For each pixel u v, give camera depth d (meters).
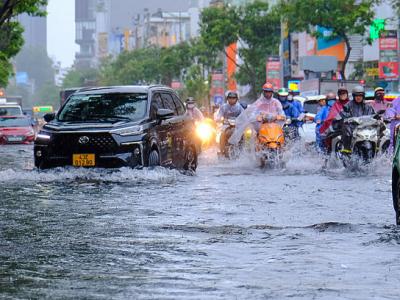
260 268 16.30
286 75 172.38
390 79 107.94
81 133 37.97
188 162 43.59
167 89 43.38
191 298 13.62
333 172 42.81
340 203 27.53
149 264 16.73
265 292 14.07
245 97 190.12
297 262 16.91
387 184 34.91
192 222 22.97
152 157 39.06
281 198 29.11
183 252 18.12
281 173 42.31
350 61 148.25
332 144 46.88
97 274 15.69
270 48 161.88
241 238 20.05
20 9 83.94
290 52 169.25
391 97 57.66
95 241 19.67
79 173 37.62
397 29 117.19
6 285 14.68
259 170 44.78
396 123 47.66
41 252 18.17
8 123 100.00
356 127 43.75
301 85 98.12
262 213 24.94
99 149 37.97
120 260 17.17
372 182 36.03
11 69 142.62
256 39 161.00
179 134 42.47
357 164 43.31
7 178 37.03
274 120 47.19
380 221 23.16
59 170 38.12
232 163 49.97
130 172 37.62
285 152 46.12
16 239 20.02
